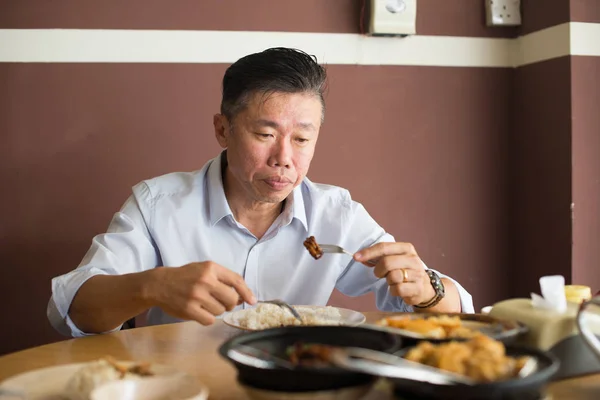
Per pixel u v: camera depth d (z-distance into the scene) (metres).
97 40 2.50
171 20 2.56
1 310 2.49
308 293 1.97
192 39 2.58
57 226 2.51
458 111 2.88
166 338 1.40
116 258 1.72
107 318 1.46
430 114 2.85
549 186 2.74
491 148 2.93
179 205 1.90
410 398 0.88
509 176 2.96
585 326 1.04
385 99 2.79
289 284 1.96
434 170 2.87
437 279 1.61
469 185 2.92
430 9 2.82
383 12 2.68
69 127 2.50
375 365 0.86
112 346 1.34
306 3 2.68
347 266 2.03
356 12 2.73
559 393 1.03
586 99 2.61
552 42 2.68
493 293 2.98
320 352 0.92
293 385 0.87
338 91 2.74
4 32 2.43
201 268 1.33
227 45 2.61
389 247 1.56
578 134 2.60
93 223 2.54
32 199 2.49
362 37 2.75
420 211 2.87
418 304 1.59
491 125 2.93
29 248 2.50
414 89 2.82
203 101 2.60
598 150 2.63
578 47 2.59
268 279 1.95
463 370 0.88
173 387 0.98
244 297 1.34
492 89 2.92
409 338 1.03
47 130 2.49
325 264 1.97
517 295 2.97
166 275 1.35
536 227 2.83
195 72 2.59
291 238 1.97
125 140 2.55
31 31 2.45
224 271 1.35
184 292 1.31
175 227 1.89
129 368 1.04
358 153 2.78
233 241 1.93
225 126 1.77
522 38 2.88
